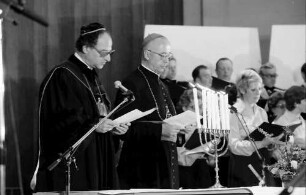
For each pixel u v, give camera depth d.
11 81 7.91
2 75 5.76
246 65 8.58
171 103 7.44
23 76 8.05
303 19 9.58
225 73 8.45
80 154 6.10
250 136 7.30
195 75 8.40
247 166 7.65
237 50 8.58
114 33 8.78
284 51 8.68
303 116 8.52
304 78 8.66
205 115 5.87
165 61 7.31
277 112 8.55
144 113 6.17
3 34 7.82
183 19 9.41
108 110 6.64
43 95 6.27
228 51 8.54
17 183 7.79
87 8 8.64
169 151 6.93
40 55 8.24
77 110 6.16
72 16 8.53
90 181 6.10
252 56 8.60
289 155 6.16
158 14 9.13
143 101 7.10
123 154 6.94
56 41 8.39
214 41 8.52
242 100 8.23
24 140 7.95
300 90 8.52
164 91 7.39
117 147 6.91
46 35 8.31
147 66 7.34
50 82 6.30
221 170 7.83
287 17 9.64
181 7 9.40
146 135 6.78
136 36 8.91
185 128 6.87
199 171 7.76
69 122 6.08
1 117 5.01
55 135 6.11
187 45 8.45
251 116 8.12
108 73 8.67
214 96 5.93
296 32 8.69
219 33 8.55
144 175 6.88
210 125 5.87
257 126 7.72
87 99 6.34
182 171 7.72
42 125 6.22
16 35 8.02
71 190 6.00
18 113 7.94
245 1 9.62
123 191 4.84
